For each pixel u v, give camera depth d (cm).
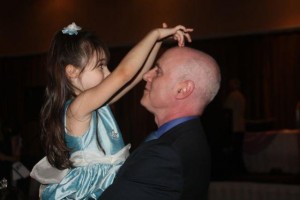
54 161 130
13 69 975
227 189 439
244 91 858
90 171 130
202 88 132
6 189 195
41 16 843
